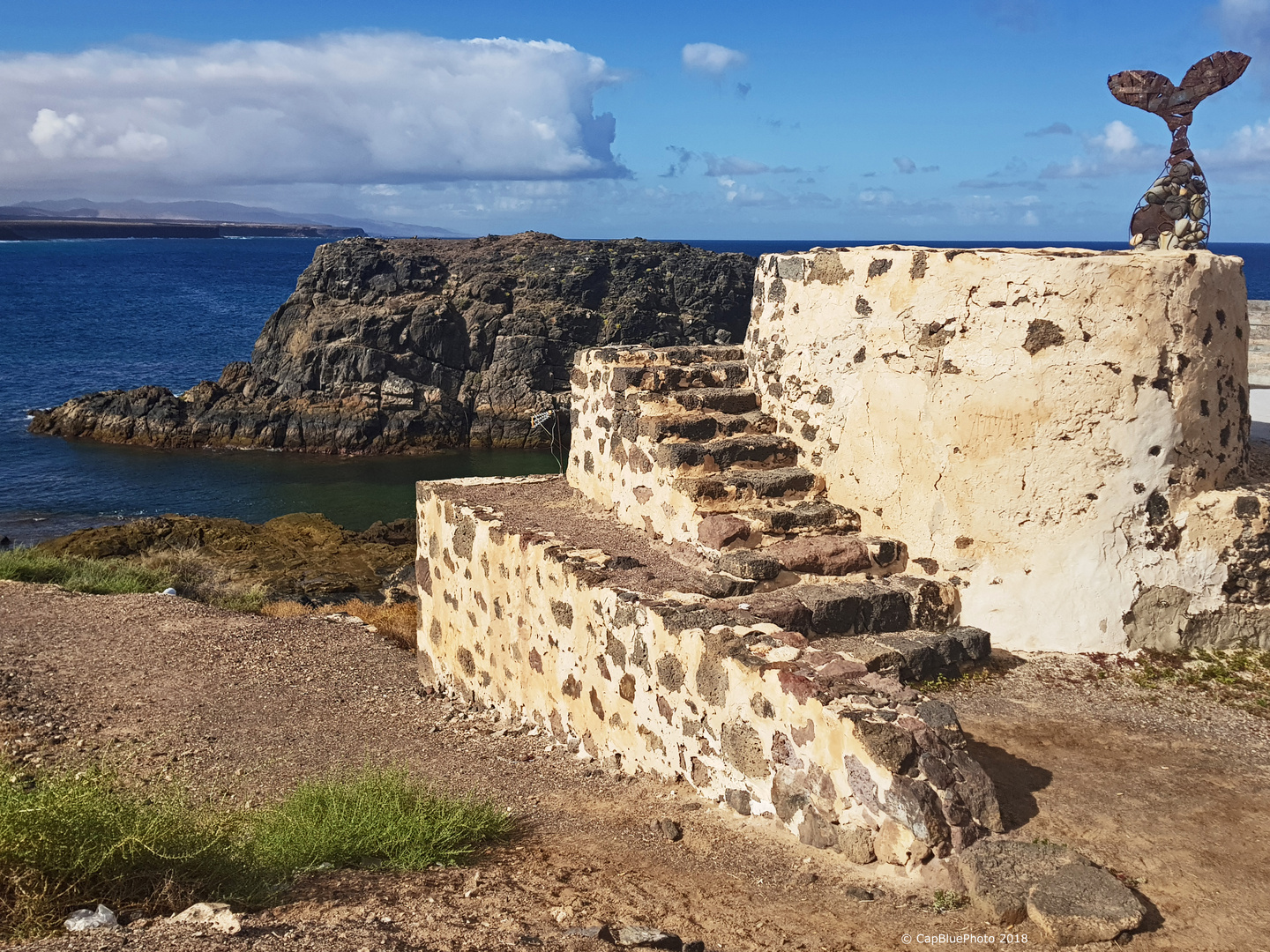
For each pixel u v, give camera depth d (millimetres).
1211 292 7289
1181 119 7867
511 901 4492
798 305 8664
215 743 8727
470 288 49312
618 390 9242
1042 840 4766
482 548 9359
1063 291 7023
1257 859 4746
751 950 4023
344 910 4270
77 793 4734
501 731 8742
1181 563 7344
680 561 7855
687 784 6129
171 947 3641
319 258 49406
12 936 3848
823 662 5520
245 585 19984
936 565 7555
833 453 8320
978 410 7266
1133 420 7105
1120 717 6395
